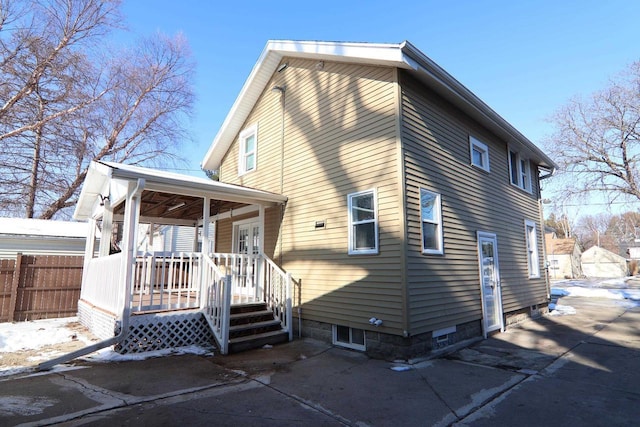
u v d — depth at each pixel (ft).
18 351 19.80
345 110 23.79
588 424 11.02
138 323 19.74
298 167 26.96
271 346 21.85
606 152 63.41
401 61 19.66
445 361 18.38
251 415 11.64
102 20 51.67
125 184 21.94
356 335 21.35
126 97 63.16
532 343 22.53
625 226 175.22
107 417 11.30
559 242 121.60
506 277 29.45
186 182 21.36
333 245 23.15
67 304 32.60
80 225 43.55
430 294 20.33
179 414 11.62
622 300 46.62
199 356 19.25
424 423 11.16
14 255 36.06
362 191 21.77
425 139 22.11
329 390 14.08
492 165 30.01
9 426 10.53
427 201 21.54
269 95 31.53
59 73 48.01
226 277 20.31
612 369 16.67
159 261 26.71
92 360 17.94
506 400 13.03
